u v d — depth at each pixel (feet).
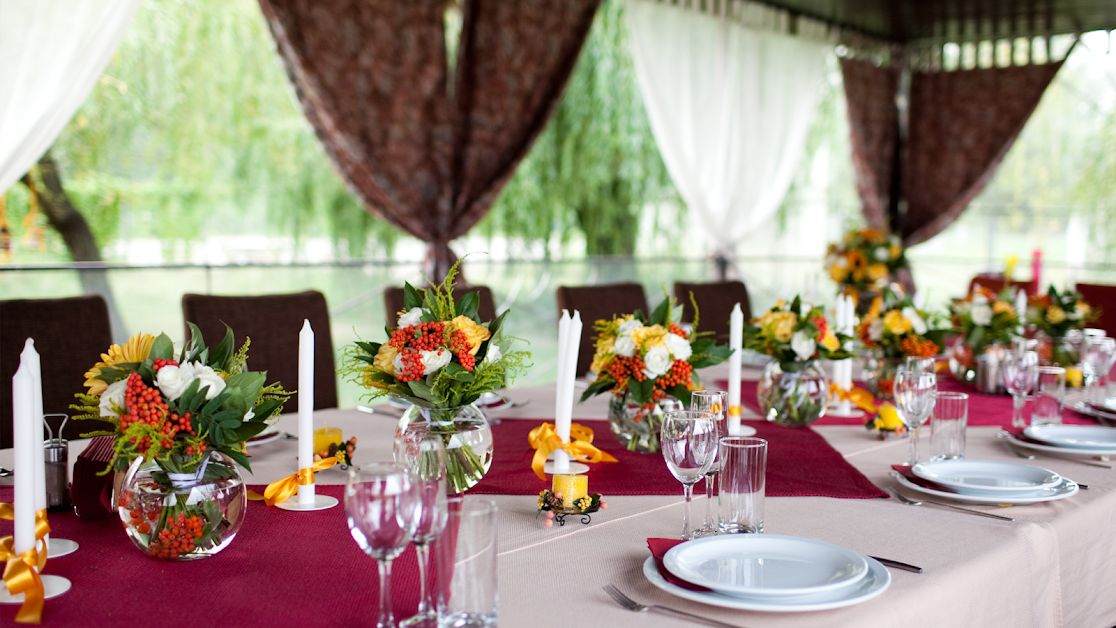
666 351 5.06
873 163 22.29
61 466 4.06
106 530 3.82
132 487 3.36
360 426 5.87
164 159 21.07
